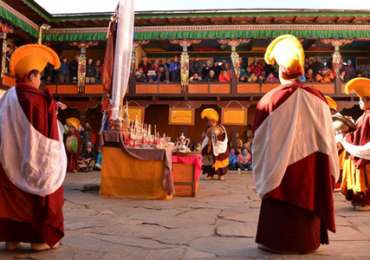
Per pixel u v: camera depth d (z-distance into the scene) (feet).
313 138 14.30
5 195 13.79
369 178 26.16
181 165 33.68
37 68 14.89
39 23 81.30
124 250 15.02
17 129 14.06
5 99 14.51
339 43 78.43
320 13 76.23
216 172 52.65
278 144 14.23
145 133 36.47
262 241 14.67
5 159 13.84
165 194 30.96
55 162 14.12
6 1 70.74
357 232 18.81
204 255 14.32
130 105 83.25
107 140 31.60
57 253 14.34
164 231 18.78
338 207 28.48
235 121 81.46
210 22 80.12
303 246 14.20
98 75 84.02
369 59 89.92
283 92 14.60
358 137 26.45
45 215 13.96
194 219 22.21
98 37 82.84
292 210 14.20
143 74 83.05
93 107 84.69
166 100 82.84
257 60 90.58
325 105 14.71
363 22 77.77
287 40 15.61
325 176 14.35
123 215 23.24
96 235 17.61
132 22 34.73
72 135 62.54
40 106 14.28
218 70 83.46
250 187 42.57
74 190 36.32
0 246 15.34
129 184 31.37
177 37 80.89
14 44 84.43
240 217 23.00
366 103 26.48
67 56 93.40
